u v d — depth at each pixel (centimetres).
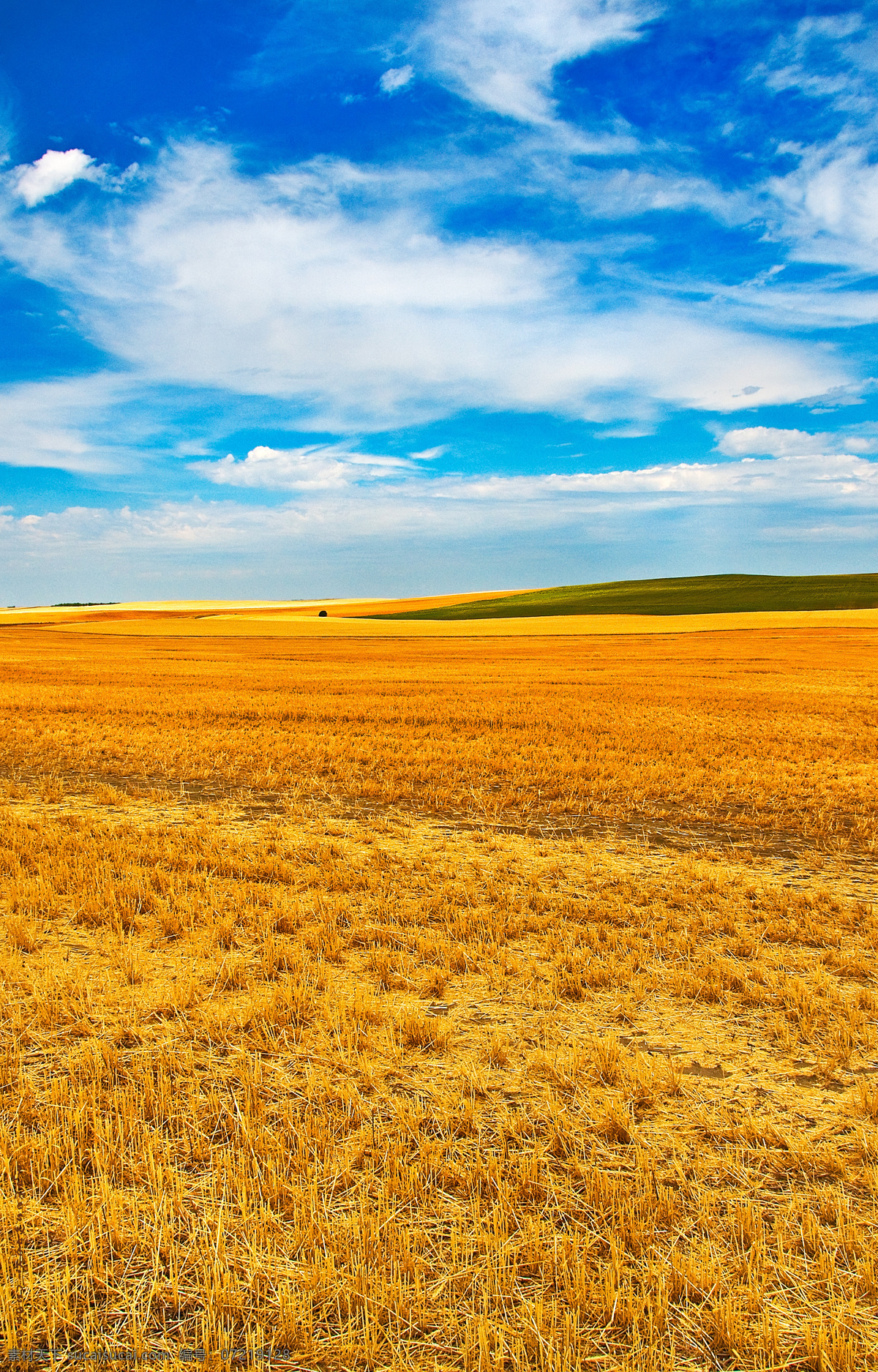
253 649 6372
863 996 578
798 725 2255
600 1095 450
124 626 9562
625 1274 313
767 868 988
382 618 11112
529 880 897
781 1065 498
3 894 794
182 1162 381
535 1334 283
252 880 883
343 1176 371
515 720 2284
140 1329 287
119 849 953
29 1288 304
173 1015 547
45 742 1855
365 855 1002
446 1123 414
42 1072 466
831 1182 380
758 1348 286
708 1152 401
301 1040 507
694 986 606
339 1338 284
